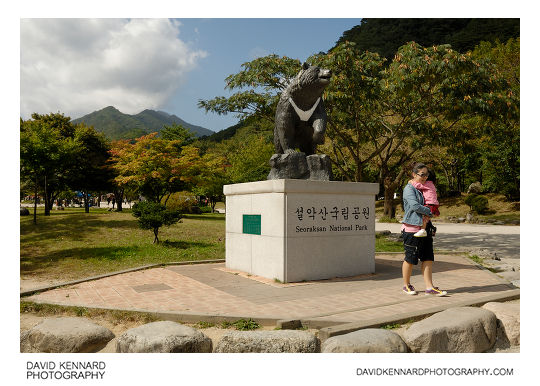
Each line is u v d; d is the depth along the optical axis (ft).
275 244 22.61
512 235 55.83
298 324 14.93
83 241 39.06
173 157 74.54
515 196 94.02
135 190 78.02
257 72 44.50
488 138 82.33
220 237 45.09
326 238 23.40
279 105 25.32
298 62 44.11
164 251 34.88
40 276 25.71
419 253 19.13
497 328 14.76
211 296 19.26
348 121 50.06
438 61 35.76
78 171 84.58
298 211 22.52
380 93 44.27
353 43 40.65
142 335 12.72
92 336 13.85
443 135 48.65
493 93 38.73
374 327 14.15
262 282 22.36
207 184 81.35
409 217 19.25
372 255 25.26
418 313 15.25
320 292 19.90
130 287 21.72
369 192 25.07
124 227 47.37
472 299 18.25
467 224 80.74
